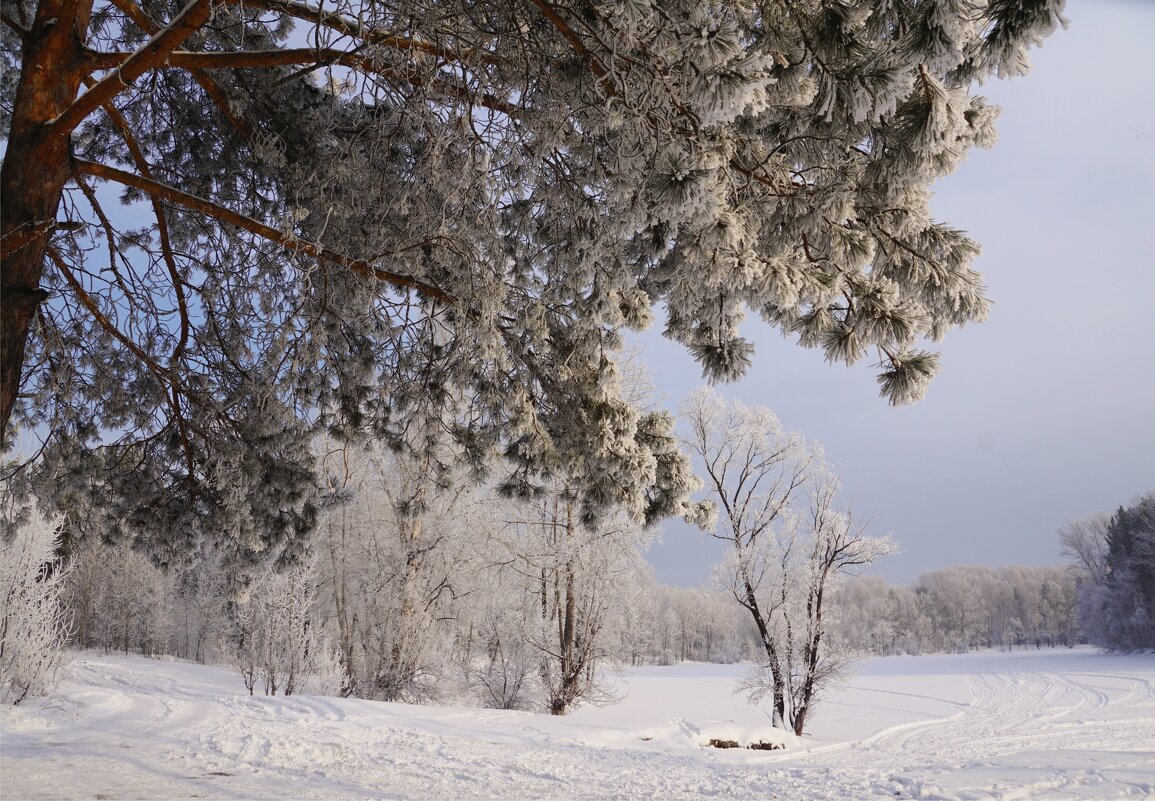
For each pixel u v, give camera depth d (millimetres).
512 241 4844
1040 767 8938
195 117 5496
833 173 3309
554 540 21188
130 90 5328
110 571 38344
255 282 5434
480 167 3918
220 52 4109
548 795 8828
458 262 4277
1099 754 9711
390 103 4281
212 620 32656
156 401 6004
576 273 3951
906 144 2920
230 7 4648
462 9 3674
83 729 11758
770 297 3131
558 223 4234
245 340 5758
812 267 3334
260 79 5078
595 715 20250
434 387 5250
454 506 21062
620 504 4520
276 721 13438
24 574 14148
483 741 12977
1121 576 69938
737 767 11953
